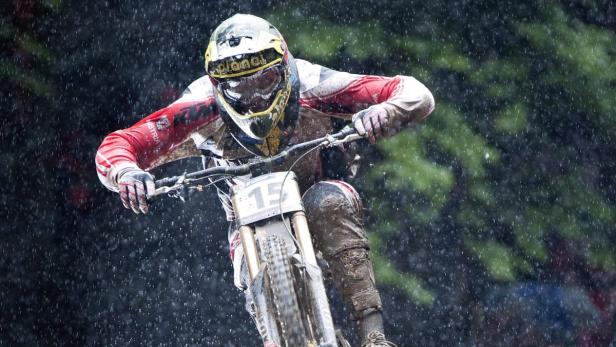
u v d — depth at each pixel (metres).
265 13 31.36
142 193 13.28
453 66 31.33
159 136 14.40
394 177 30.62
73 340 31.41
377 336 13.34
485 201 31.58
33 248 31.06
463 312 31.06
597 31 32.53
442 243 31.31
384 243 30.94
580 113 32.31
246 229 13.08
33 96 30.41
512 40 31.98
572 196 32.47
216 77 13.91
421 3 31.69
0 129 30.38
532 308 31.00
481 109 31.73
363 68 31.27
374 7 31.36
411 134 31.11
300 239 12.89
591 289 32.12
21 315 30.91
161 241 31.98
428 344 31.20
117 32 31.36
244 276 14.16
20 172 30.78
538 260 31.69
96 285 31.69
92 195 31.48
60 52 30.73
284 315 12.26
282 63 13.92
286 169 14.61
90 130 31.31
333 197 13.52
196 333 31.89
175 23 31.78
